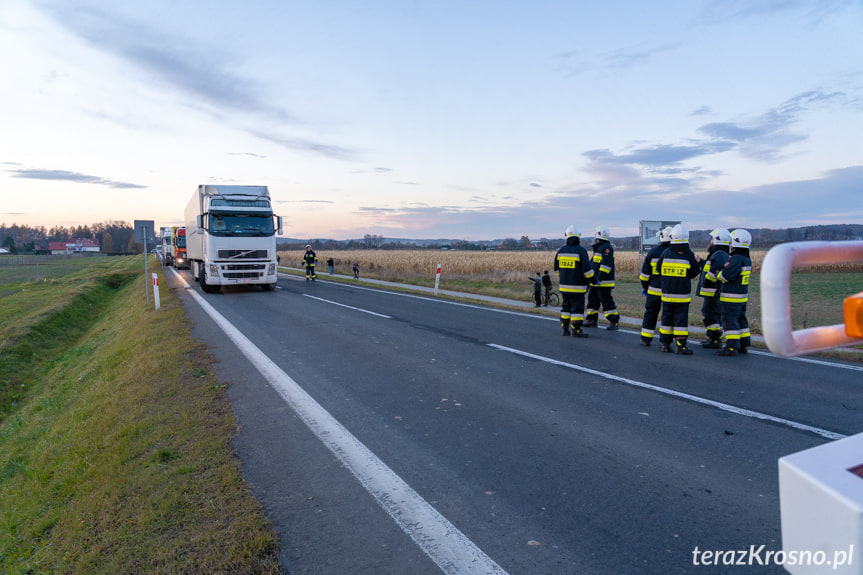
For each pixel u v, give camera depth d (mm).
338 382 7074
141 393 6793
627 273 31797
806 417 5531
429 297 19172
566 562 3053
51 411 9711
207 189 20344
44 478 5520
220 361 8344
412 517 3590
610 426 5309
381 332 11125
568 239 10492
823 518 1189
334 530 3441
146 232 17641
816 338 1201
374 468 4371
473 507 3713
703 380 7086
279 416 5695
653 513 3592
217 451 4723
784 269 1144
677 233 8648
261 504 3791
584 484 4039
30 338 17281
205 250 20109
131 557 3215
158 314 14164
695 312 14367
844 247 1255
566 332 10633
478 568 3012
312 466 4426
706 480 4082
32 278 42969
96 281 35969
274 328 11672
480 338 10391
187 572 3027
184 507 3748
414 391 6625
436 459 4543
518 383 6984
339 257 54688
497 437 5039
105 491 4219
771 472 4215
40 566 3572
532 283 27000
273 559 3111
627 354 8836
